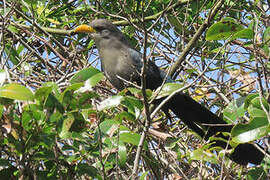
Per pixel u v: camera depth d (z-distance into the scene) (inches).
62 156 231.6
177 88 261.6
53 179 227.8
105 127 243.6
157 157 289.9
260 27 337.7
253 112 246.4
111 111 311.9
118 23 379.6
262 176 273.0
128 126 309.1
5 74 226.1
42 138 219.8
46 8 390.0
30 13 381.7
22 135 217.5
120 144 242.7
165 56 370.3
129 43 362.9
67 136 222.1
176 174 276.8
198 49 382.6
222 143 304.5
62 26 406.6
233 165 304.7
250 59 335.9
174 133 348.5
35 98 219.0
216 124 298.5
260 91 249.0
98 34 358.6
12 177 225.0
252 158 287.6
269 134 274.7
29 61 368.8
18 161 219.8
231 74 336.5
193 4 377.1
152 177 287.6
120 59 348.2
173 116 373.1
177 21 358.6
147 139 296.0
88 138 253.1
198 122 318.0
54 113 220.7
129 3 389.7
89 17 400.5
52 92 239.3
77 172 232.8
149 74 350.6
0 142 219.6
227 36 285.4
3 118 214.2
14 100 223.9
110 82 355.9
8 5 370.3
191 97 328.2
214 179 282.7
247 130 244.1
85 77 255.4
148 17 373.4
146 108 240.5
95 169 234.4
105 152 239.3
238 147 289.6
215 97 355.3
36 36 356.8
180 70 360.2
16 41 357.7
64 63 366.0
